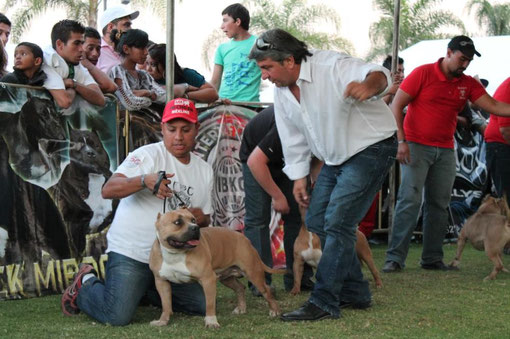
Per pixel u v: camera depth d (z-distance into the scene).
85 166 4.80
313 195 4.08
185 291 3.96
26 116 4.47
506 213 5.45
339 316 3.88
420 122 5.76
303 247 4.67
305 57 3.59
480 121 8.45
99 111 4.92
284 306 4.30
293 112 3.75
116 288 3.64
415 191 5.76
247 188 4.70
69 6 17.36
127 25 6.35
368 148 3.73
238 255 3.89
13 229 4.37
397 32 6.62
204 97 5.65
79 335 3.40
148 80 5.49
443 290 4.89
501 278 5.47
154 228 3.74
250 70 6.91
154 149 3.82
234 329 3.56
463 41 5.52
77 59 4.77
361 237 4.96
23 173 4.44
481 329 3.67
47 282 4.52
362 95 3.34
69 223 4.68
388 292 4.79
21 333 3.43
